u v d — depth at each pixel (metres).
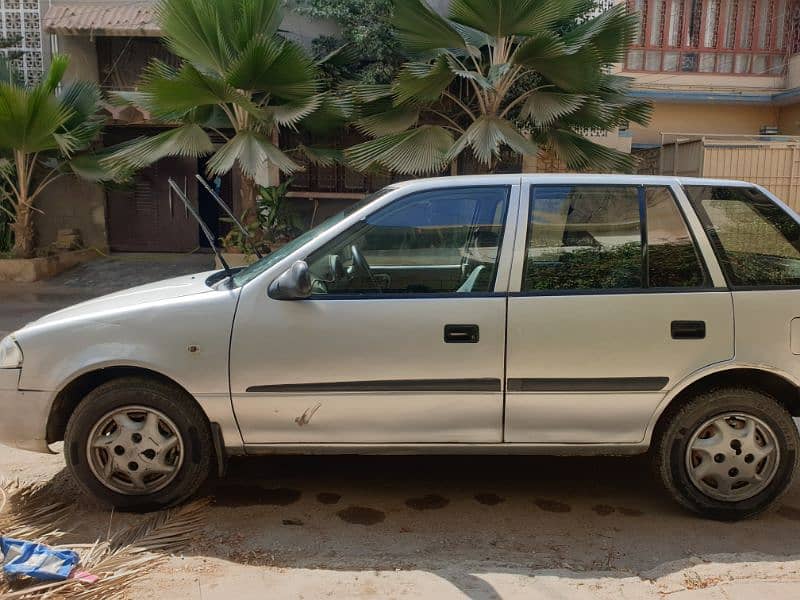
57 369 3.44
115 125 12.73
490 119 9.25
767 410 3.49
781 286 3.52
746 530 3.53
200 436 3.50
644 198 3.57
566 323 3.40
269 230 11.09
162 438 3.49
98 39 12.61
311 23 11.88
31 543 2.99
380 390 3.41
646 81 14.48
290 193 12.69
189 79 9.01
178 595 2.73
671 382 3.45
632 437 3.51
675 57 14.48
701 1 14.30
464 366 3.40
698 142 12.30
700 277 3.51
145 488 3.52
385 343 3.38
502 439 3.49
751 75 14.58
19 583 2.77
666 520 3.64
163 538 3.29
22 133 10.64
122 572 2.91
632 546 3.35
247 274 3.70
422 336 3.39
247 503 3.76
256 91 9.92
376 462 4.38
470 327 3.39
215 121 10.53
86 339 3.44
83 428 3.46
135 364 3.40
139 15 11.93
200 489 3.92
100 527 3.42
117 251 13.70
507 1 8.66
